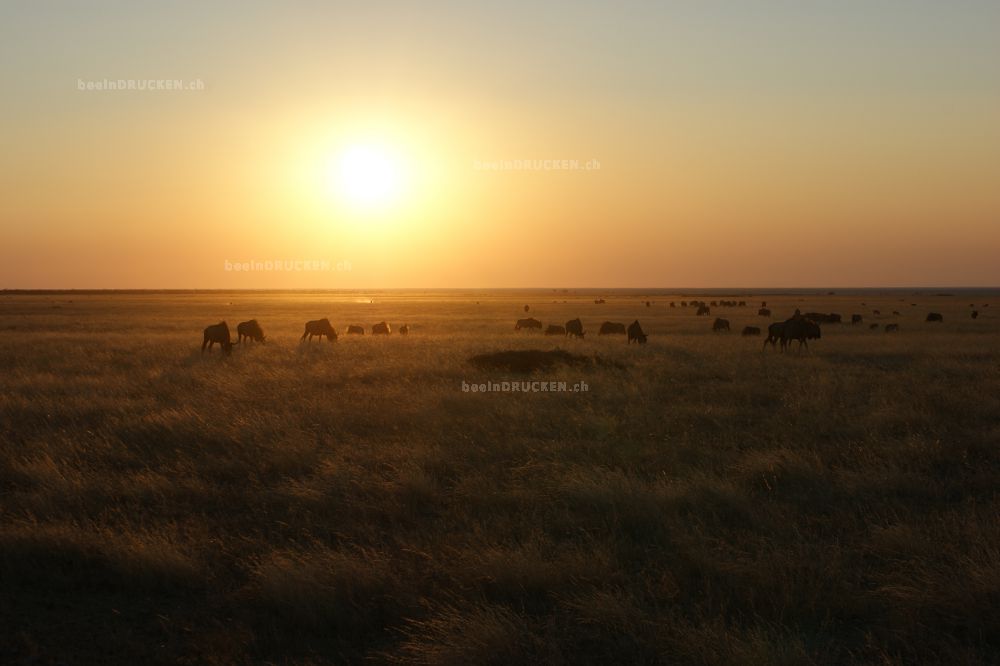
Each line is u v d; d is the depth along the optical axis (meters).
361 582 5.75
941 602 5.46
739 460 9.84
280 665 4.78
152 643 5.09
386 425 12.16
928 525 7.30
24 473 9.00
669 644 4.88
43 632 5.23
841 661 4.77
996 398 14.85
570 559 6.19
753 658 4.53
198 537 6.99
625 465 9.60
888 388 16.33
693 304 92.88
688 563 6.25
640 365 20.64
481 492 8.38
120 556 6.28
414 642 5.00
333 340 31.59
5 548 6.45
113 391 15.69
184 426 11.58
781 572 5.92
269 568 5.84
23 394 15.38
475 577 5.94
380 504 7.98
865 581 6.07
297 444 10.49
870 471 9.22
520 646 4.85
